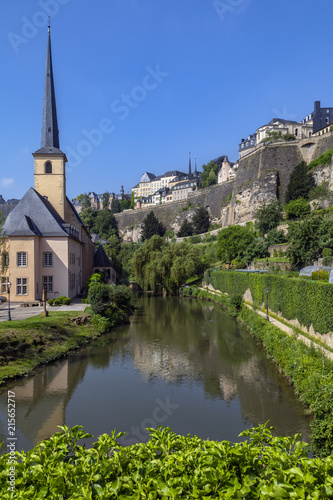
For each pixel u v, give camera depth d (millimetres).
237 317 41812
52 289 46312
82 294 56625
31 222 46375
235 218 105250
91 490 4730
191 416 15414
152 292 79125
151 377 20922
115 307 40750
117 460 5250
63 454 5551
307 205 75438
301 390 16750
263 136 116938
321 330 21547
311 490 4504
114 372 21938
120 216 161250
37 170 53000
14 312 36375
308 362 17750
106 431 14016
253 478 5023
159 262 68438
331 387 11539
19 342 23562
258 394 17875
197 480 4828
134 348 28125
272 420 14789
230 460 5199
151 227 133375
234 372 21656
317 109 120812
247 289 46750
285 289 30125
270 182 97188
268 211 81062
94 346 28828
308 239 48562
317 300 22328
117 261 91125
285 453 5262
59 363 23922
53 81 54906
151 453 5668
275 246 65875
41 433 13805
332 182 78750
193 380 20312
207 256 84688
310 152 97938
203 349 27672
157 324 39094
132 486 4867
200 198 136125
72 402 17062
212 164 165625
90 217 155750
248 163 107000
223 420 14992
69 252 48062
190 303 58688
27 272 43875
